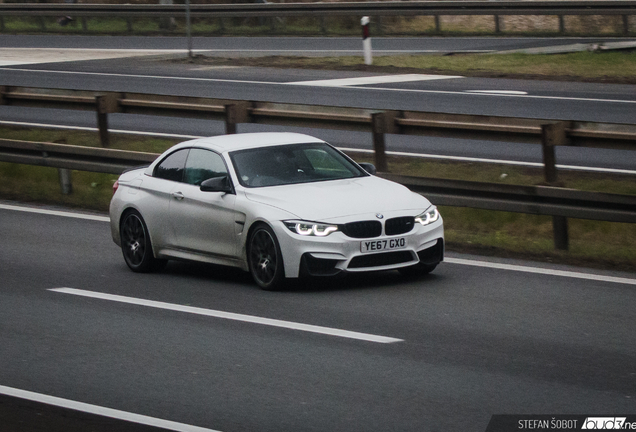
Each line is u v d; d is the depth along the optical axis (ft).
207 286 43.24
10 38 148.46
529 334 33.81
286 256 40.16
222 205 42.96
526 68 106.01
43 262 49.11
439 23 131.75
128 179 48.80
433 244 41.60
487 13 123.54
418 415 25.86
